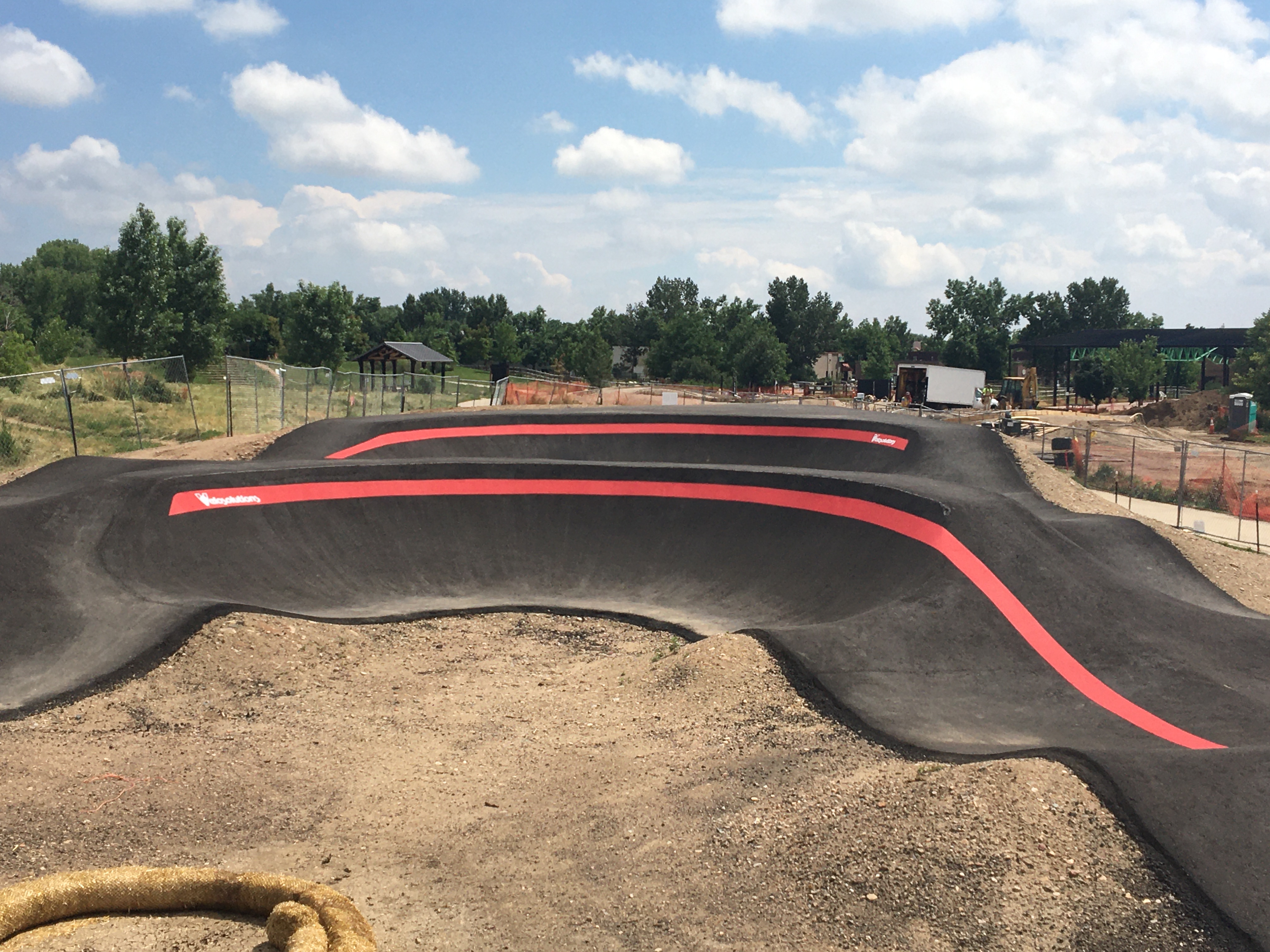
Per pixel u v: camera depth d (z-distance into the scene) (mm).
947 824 9180
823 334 127688
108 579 17359
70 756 11781
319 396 47938
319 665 16031
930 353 130375
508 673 16500
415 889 9195
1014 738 12031
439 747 13062
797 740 12398
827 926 8188
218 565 19469
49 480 21938
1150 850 8625
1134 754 10188
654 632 19031
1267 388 58000
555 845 10039
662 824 10281
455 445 31469
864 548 19938
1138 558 19297
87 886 7961
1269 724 12352
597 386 77375
